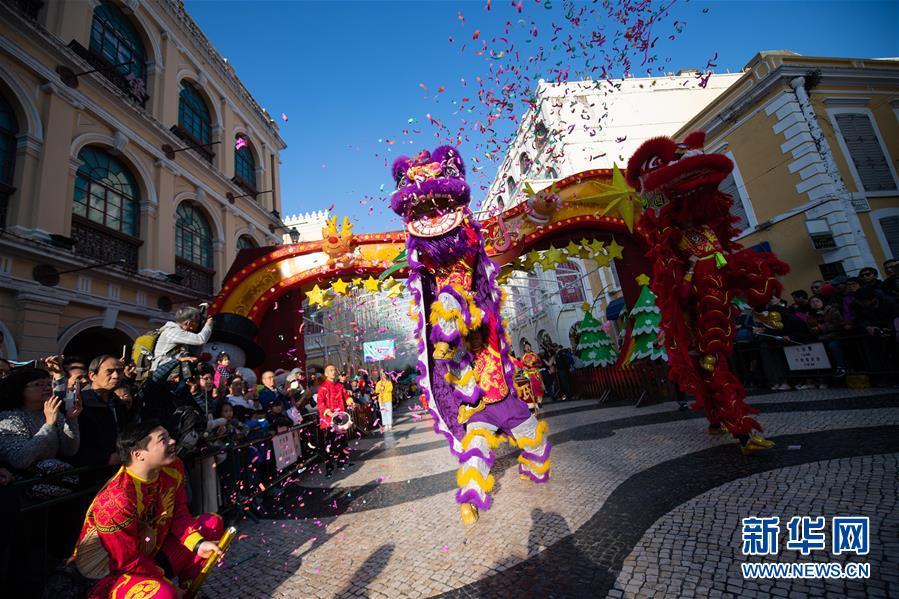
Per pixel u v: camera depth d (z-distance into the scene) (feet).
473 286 10.77
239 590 8.04
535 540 8.01
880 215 34.88
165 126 42.19
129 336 35.19
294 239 43.57
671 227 12.85
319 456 21.54
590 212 24.63
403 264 12.92
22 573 7.02
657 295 13.61
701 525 7.43
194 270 45.75
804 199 35.29
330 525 11.34
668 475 10.39
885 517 6.59
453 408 11.02
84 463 8.86
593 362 33.01
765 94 37.58
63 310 29.84
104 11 38.60
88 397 9.66
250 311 24.58
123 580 5.78
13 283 26.25
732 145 40.29
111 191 36.42
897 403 13.33
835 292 19.81
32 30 29.25
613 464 12.17
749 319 21.98
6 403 8.05
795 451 10.41
